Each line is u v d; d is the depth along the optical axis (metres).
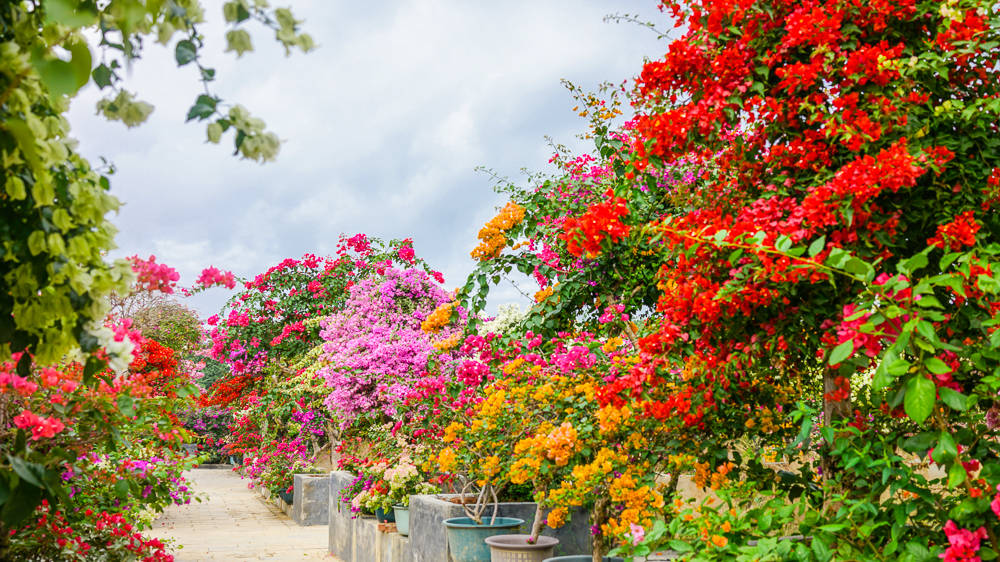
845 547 2.25
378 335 9.33
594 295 5.12
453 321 5.45
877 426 2.76
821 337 2.78
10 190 1.68
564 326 5.26
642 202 4.29
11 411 3.08
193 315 12.82
